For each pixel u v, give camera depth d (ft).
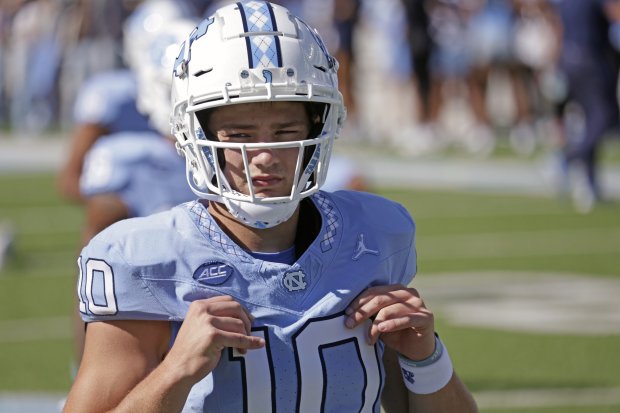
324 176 34.01
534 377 74.95
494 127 229.45
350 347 33.71
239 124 33.06
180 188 60.23
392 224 35.42
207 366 31.45
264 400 32.83
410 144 205.67
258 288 33.19
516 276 107.24
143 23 64.49
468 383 73.72
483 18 201.87
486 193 161.27
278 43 32.99
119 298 32.86
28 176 181.68
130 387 32.83
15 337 88.12
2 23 237.25
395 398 37.09
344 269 34.14
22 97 228.63
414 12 202.39
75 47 215.10
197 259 33.12
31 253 122.72
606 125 148.05
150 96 62.23
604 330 86.43
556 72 177.99
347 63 209.15
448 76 207.92
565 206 149.48
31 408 69.51
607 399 69.51
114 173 59.62
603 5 146.61
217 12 34.09
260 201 32.91
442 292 100.83
